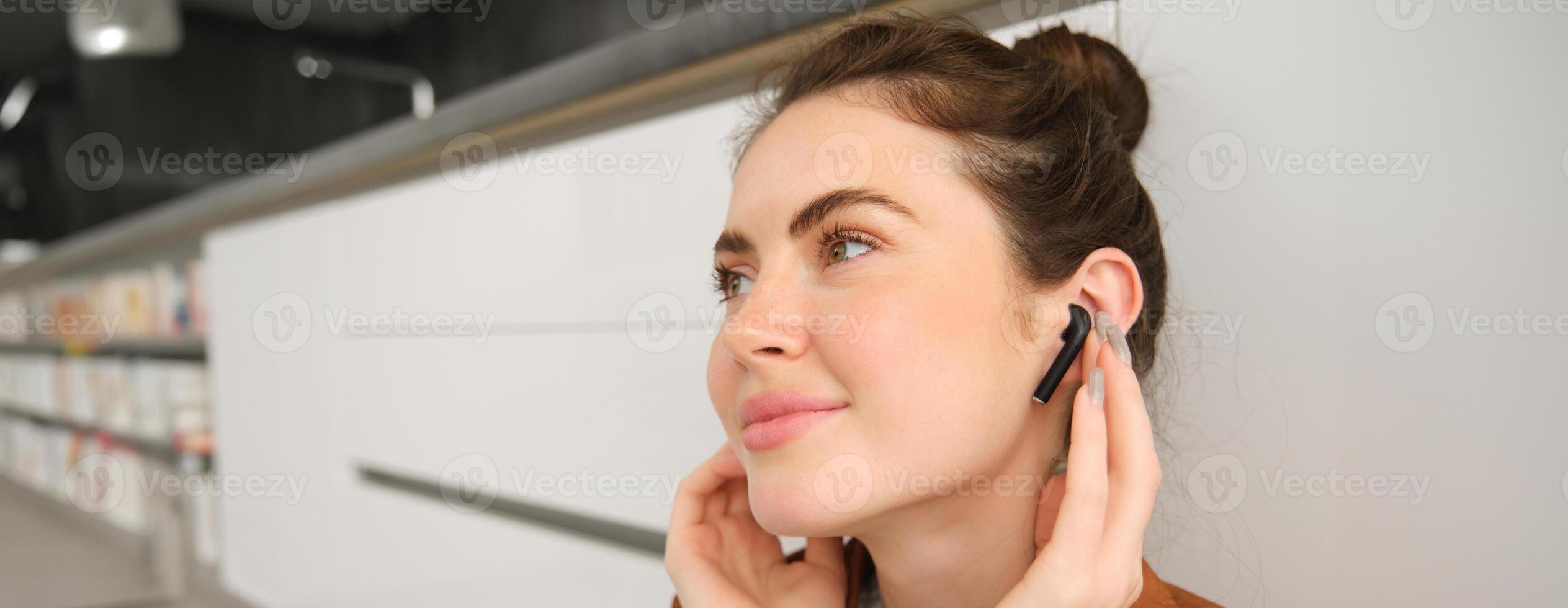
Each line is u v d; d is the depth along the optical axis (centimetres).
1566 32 49
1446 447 53
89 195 235
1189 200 61
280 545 143
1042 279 47
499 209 99
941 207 46
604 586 91
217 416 159
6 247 260
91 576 184
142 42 165
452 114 102
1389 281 54
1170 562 61
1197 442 60
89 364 214
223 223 154
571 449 93
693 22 77
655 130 82
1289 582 58
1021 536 50
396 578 119
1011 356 46
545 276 94
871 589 61
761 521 46
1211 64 60
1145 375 53
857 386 44
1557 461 50
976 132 47
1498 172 51
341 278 125
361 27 220
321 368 130
